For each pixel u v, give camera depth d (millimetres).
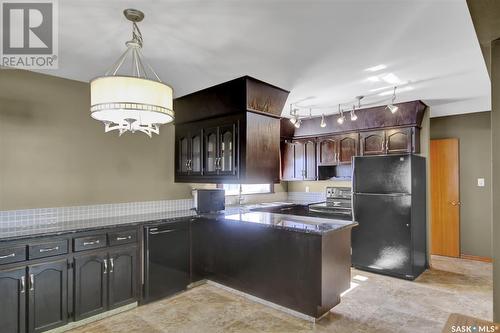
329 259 2914
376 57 2742
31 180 3100
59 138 3293
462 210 5168
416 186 4254
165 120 2109
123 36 2348
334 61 2828
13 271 2479
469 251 5102
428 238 4578
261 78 3291
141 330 2773
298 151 5758
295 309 3031
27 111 3088
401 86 3584
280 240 3146
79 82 3447
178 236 3662
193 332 2736
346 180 5445
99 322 2916
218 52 2637
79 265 2842
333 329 2762
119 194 3756
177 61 2836
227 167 3602
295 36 2346
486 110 4934
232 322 2914
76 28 2219
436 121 5422
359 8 1961
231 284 3629
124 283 3158
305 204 5703
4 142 2949
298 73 3143
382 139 4730
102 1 1871
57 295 2705
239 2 1887
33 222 3098
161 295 3451
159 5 1917
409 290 3660
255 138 3486
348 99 4164
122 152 3793
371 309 3150
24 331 2514
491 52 1945
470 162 5105
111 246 3068
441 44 2475
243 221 3377
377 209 4312
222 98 3553
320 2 1889
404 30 2246
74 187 3387
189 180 4086
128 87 1795
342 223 3166
